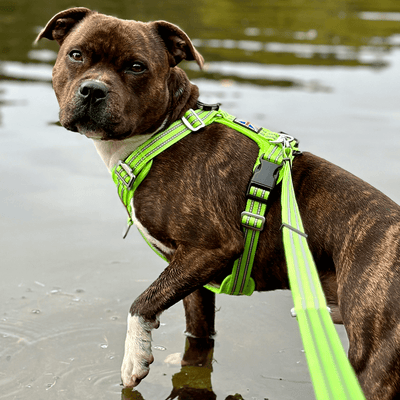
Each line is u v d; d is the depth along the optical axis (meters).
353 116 8.81
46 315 4.54
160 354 4.24
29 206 6.07
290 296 5.01
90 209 6.10
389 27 16.58
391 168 6.90
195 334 4.41
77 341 4.26
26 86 9.66
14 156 7.10
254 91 9.85
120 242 5.58
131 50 3.48
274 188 3.65
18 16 15.56
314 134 7.97
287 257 2.94
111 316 4.56
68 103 3.48
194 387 3.89
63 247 5.43
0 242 5.45
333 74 11.25
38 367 3.97
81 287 4.90
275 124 8.26
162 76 3.63
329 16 18.39
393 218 3.37
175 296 3.51
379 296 3.08
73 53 3.58
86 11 3.77
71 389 3.78
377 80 10.90
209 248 3.50
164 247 3.74
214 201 3.53
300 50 13.16
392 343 2.98
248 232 3.58
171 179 3.57
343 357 2.35
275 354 4.25
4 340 4.22
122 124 3.48
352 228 3.41
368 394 3.02
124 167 3.62
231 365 4.14
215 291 3.88
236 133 3.75
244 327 4.57
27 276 5.00
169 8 17.56
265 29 15.51
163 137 3.64
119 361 4.07
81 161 7.08
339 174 3.68
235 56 12.28
